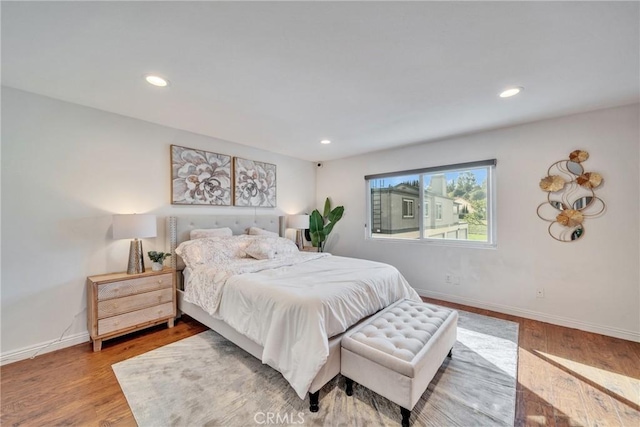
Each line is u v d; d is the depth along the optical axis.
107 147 2.62
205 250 2.89
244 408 1.63
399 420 1.54
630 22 1.37
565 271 2.77
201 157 3.34
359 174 4.50
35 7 1.25
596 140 2.58
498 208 3.15
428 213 3.80
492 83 2.04
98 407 1.64
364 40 1.53
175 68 1.82
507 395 1.75
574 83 2.04
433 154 3.67
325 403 1.68
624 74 1.90
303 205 4.85
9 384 1.86
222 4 1.24
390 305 2.30
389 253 4.14
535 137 2.90
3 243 2.10
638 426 1.50
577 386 1.83
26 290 2.20
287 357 1.71
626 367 2.04
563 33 1.46
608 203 2.54
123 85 2.06
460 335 2.58
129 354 2.26
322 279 2.21
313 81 2.00
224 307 2.24
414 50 1.62
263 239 3.35
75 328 2.43
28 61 1.73
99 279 2.37
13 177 2.14
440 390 1.79
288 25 1.39
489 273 3.25
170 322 2.78
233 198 3.72
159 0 1.21
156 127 2.97
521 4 1.25
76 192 2.44
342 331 1.85
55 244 2.34
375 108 2.51
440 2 1.24
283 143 3.77
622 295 2.50
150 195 2.93
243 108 2.51
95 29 1.42
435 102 2.38
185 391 1.79
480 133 3.26
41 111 2.26
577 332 2.63
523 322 2.88
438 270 3.67
